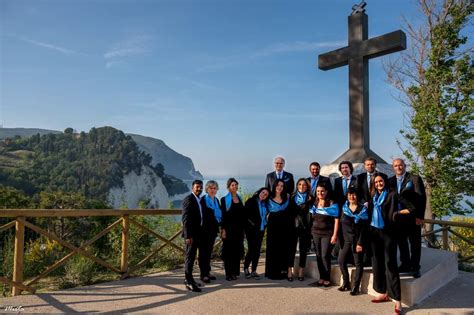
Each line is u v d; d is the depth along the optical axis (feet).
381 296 15.47
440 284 17.71
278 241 19.07
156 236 21.38
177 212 21.99
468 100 33.88
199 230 18.02
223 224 19.10
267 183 20.76
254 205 19.65
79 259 19.92
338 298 15.92
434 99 36.32
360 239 15.96
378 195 15.60
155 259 23.94
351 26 24.97
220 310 14.42
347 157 23.89
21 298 15.79
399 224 15.21
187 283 17.21
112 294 16.46
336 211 17.54
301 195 18.93
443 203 34.58
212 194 18.97
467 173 34.88
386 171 23.06
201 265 18.54
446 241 24.44
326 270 17.54
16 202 50.62
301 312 14.25
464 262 25.45
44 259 21.31
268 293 16.62
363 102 24.11
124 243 19.72
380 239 15.21
